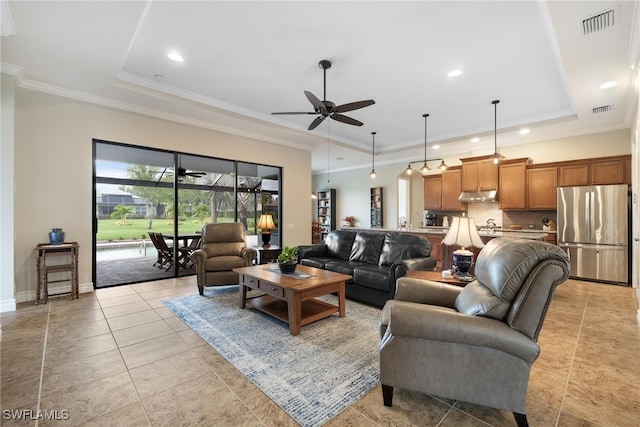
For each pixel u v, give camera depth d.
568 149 5.56
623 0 2.13
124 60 3.08
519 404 1.48
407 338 1.64
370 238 4.23
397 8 2.42
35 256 3.59
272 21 2.60
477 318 1.56
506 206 6.06
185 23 2.63
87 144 3.97
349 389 1.85
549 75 3.57
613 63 3.01
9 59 3.04
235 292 4.02
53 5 2.21
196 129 5.05
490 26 2.64
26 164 3.54
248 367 2.10
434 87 3.94
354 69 3.47
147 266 5.90
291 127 5.63
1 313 3.13
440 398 1.77
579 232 4.89
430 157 7.76
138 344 2.45
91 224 4.02
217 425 1.54
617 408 1.69
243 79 3.78
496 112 4.89
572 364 2.19
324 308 3.12
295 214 6.66
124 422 1.55
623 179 4.77
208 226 4.41
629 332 2.77
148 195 5.22
